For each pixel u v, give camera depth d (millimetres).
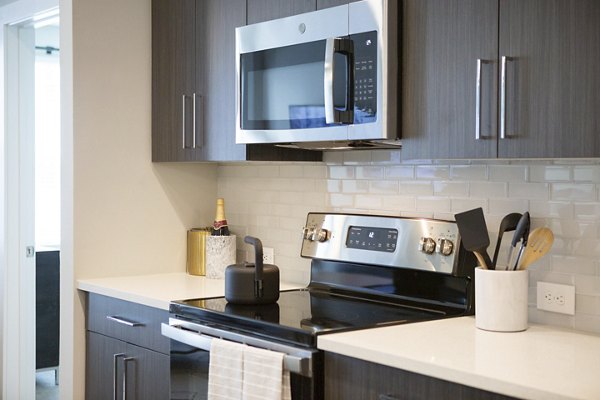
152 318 2957
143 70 3555
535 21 2105
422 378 1949
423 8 2418
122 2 3480
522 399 1713
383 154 2977
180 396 2732
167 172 3648
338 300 2861
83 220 3379
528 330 2316
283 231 3432
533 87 2113
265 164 3520
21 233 4098
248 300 2707
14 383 4086
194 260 3588
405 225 2779
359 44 2533
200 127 3295
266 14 2961
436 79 2379
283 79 2826
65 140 3389
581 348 2068
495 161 2582
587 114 1988
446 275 2627
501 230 2412
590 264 2322
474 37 2266
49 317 5164
